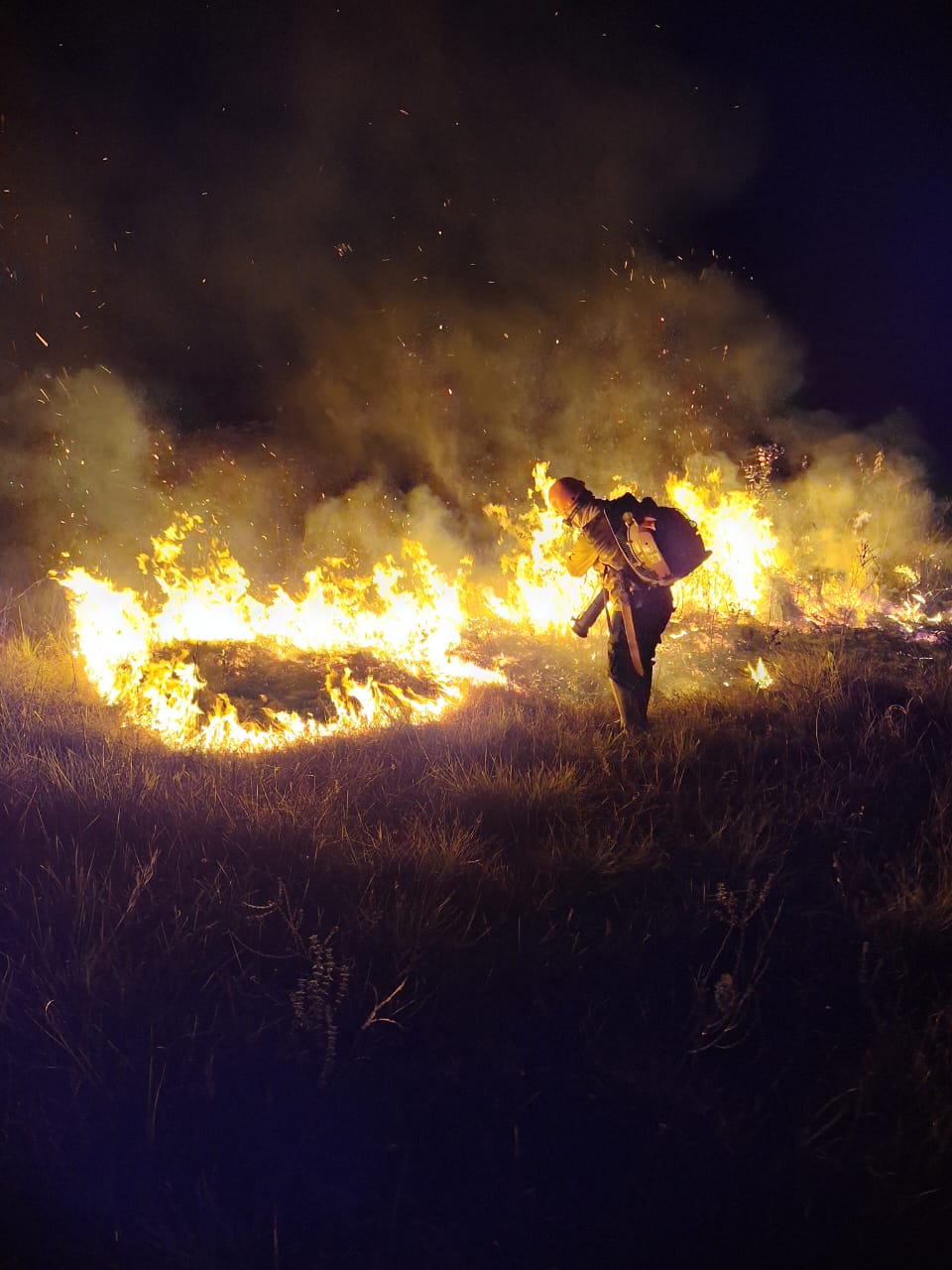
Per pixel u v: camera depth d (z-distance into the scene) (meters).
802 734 5.99
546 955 3.79
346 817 4.85
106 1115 3.00
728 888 4.31
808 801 5.07
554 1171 2.92
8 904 4.00
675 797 5.15
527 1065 3.30
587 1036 3.41
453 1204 2.79
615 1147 3.00
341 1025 3.41
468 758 5.73
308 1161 2.92
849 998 3.68
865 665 7.30
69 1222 2.71
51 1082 3.13
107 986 3.46
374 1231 2.71
